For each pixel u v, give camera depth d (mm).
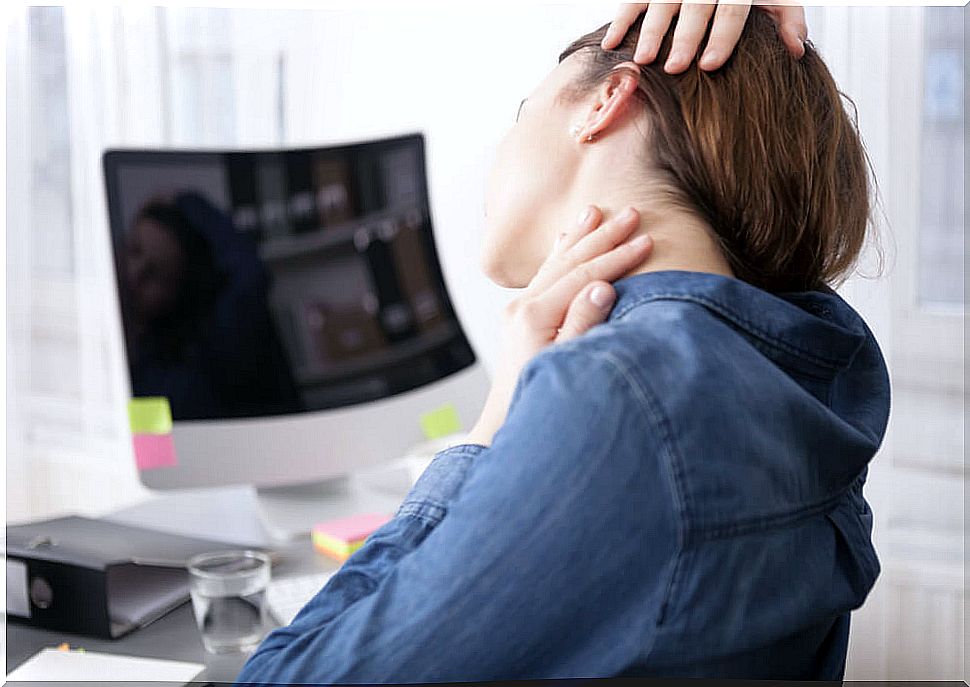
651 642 612
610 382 617
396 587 650
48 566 1235
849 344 746
